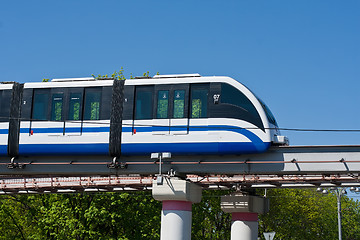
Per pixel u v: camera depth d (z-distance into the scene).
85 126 24.94
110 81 25.11
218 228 47.28
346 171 23.02
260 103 23.55
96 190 28.23
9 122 25.78
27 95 25.80
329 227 63.16
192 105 23.95
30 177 29.14
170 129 23.95
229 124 23.38
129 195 33.94
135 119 24.47
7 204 42.59
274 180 25.55
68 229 33.91
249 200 28.34
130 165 25.11
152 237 35.56
